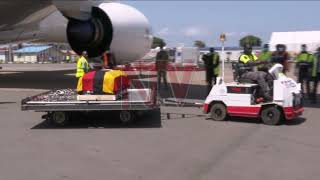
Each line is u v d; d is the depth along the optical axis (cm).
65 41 2045
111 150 695
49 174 569
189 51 2820
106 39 1709
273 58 1220
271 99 935
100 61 1784
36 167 601
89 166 604
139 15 1752
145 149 700
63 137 798
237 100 948
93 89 884
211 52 1375
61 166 605
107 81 881
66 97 935
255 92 954
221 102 969
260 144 735
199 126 904
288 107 912
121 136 804
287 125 918
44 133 837
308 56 1297
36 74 2536
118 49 1698
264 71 1002
